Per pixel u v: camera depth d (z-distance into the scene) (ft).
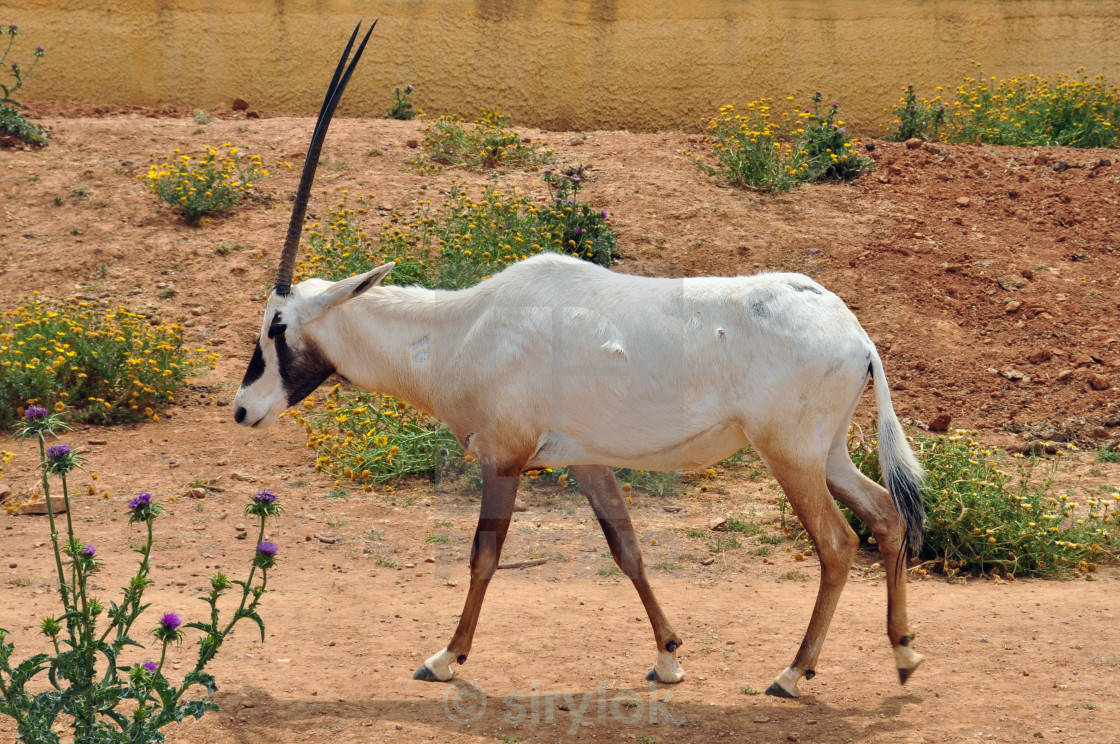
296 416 41.65
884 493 24.89
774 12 79.30
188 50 78.07
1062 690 23.73
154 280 55.42
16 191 61.72
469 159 67.26
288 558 32.42
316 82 79.10
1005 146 72.64
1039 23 79.82
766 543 35.22
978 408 48.01
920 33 79.66
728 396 23.21
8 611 26.94
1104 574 33.45
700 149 70.23
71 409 44.78
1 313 49.73
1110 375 49.24
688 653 26.07
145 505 17.94
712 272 54.60
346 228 52.75
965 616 29.12
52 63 77.05
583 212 53.06
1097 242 60.34
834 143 67.82
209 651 18.16
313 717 21.81
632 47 79.71
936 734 21.36
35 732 17.25
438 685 23.73
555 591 30.63
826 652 26.37
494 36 79.30
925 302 54.95
